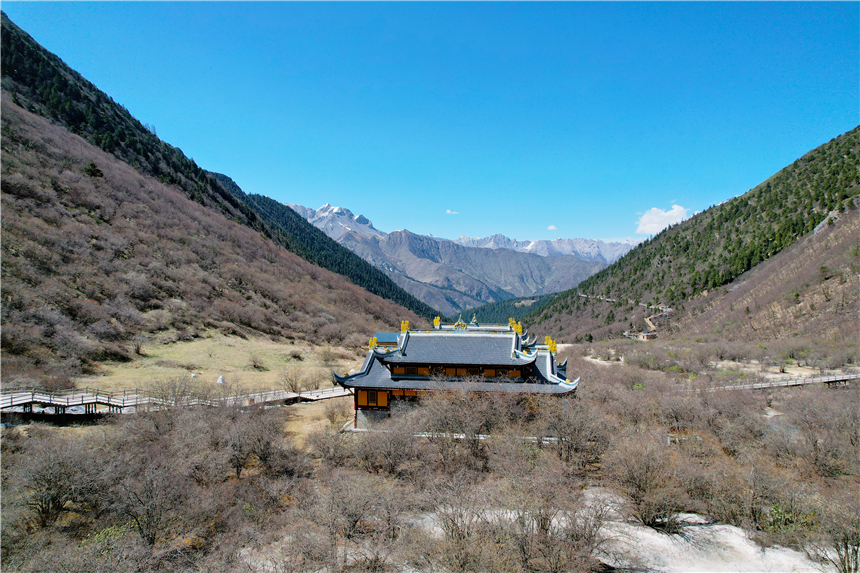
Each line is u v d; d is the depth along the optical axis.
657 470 32.22
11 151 108.62
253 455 37.94
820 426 46.12
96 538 25.28
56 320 67.00
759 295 150.75
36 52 180.50
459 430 38.06
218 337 91.19
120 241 103.38
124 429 39.06
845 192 175.38
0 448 34.19
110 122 177.50
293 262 169.62
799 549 27.48
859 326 104.19
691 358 100.88
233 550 25.20
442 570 22.72
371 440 36.59
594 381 66.81
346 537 26.22
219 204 190.62
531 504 25.89
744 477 33.31
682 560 26.20
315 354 100.81
